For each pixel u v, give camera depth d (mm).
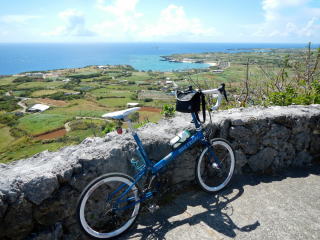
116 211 2229
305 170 3285
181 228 2299
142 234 2256
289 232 2213
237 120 3010
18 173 2014
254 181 3023
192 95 2391
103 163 2234
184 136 2459
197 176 2701
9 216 1802
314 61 4758
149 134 2705
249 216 2424
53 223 2016
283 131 3178
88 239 2201
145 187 2467
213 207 2568
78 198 1995
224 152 3016
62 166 2090
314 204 2592
